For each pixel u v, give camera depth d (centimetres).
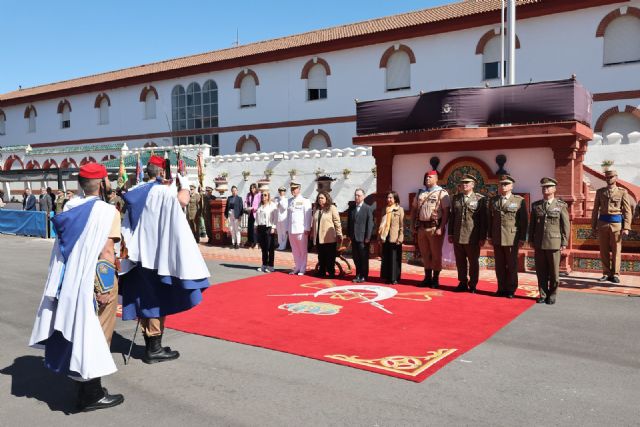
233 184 2170
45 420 422
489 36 2153
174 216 518
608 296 866
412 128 1110
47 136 3775
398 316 735
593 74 1967
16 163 3416
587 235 1129
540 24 2055
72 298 421
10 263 1291
